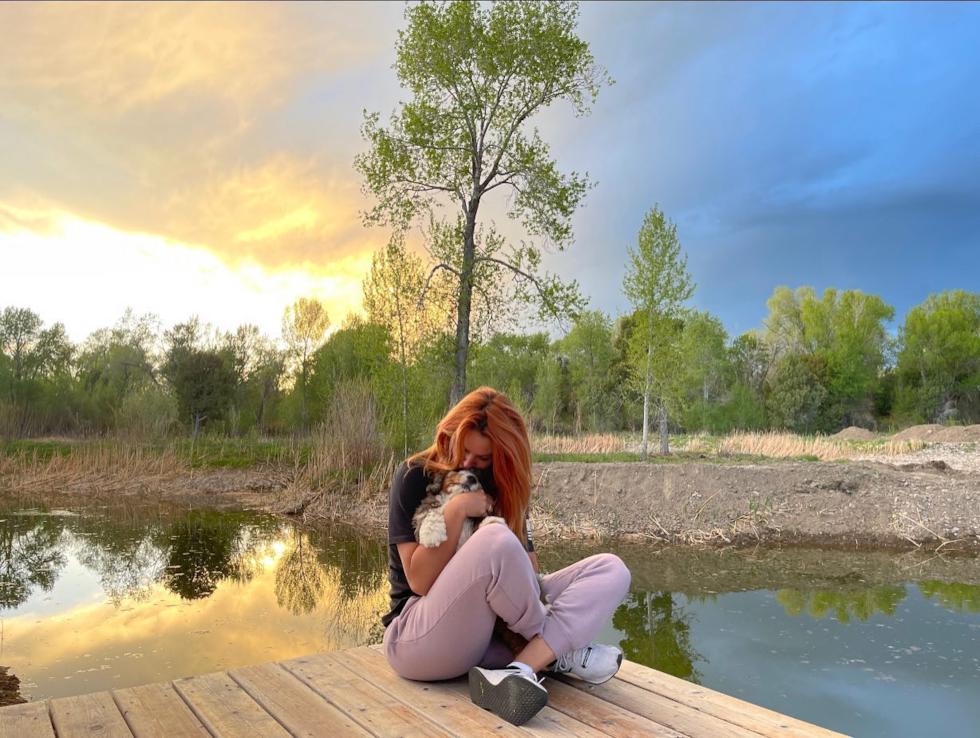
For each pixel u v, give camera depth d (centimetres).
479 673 253
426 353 1698
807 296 4953
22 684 539
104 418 3538
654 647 638
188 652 614
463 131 1917
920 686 533
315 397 3200
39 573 950
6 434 2644
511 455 271
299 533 1270
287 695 271
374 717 249
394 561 284
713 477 1400
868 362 4734
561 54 1867
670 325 1950
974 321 4781
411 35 1866
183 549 1121
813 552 1132
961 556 1091
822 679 550
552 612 267
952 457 1836
